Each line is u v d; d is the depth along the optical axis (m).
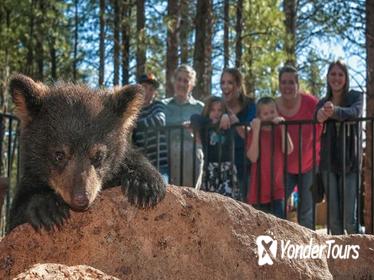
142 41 8.39
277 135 3.46
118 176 2.01
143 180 1.86
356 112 3.18
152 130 3.56
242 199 3.52
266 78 7.51
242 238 1.87
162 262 1.79
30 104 2.00
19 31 9.58
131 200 1.82
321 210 5.34
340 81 3.29
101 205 1.80
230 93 3.52
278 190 3.46
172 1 8.05
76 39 11.11
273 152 3.30
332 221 3.36
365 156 4.51
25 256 1.74
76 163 1.85
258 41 7.84
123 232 1.79
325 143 3.36
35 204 1.80
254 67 7.46
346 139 3.29
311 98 3.59
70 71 11.20
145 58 8.60
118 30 10.07
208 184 3.52
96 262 1.76
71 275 1.44
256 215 1.91
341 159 3.25
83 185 1.79
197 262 1.81
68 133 1.90
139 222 1.80
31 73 10.28
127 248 1.78
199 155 3.69
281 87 3.51
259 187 3.38
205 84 7.08
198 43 7.20
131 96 2.10
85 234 1.77
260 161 3.36
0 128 3.93
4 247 1.74
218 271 1.83
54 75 10.83
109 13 10.38
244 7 8.05
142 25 8.89
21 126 2.06
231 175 3.41
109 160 1.96
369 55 5.54
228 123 3.35
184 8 8.66
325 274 1.96
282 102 3.56
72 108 1.98
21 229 1.76
